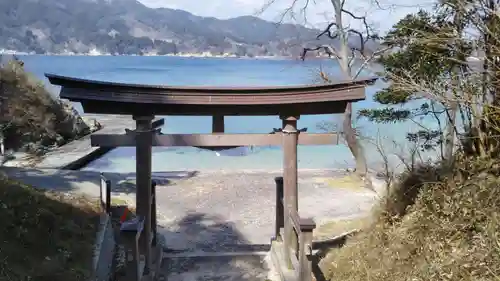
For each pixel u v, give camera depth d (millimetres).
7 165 17562
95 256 6887
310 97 6363
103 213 8664
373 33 14094
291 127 6652
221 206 11922
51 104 22594
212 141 6574
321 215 10867
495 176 5934
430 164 7953
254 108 6543
